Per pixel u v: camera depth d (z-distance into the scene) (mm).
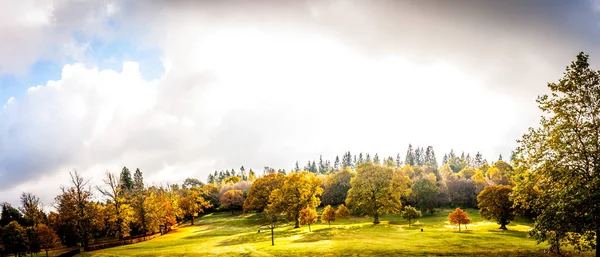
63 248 72250
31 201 79438
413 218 74375
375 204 79312
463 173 144375
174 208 96500
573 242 24344
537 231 24828
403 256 35438
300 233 64312
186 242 61188
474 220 86312
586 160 22984
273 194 83062
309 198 81125
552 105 24703
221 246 52594
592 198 21281
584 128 23234
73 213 58562
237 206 128000
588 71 23438
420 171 160000
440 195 112062
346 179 126750
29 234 60219
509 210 62844
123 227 73250
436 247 41281
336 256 37625
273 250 44750
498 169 114938
